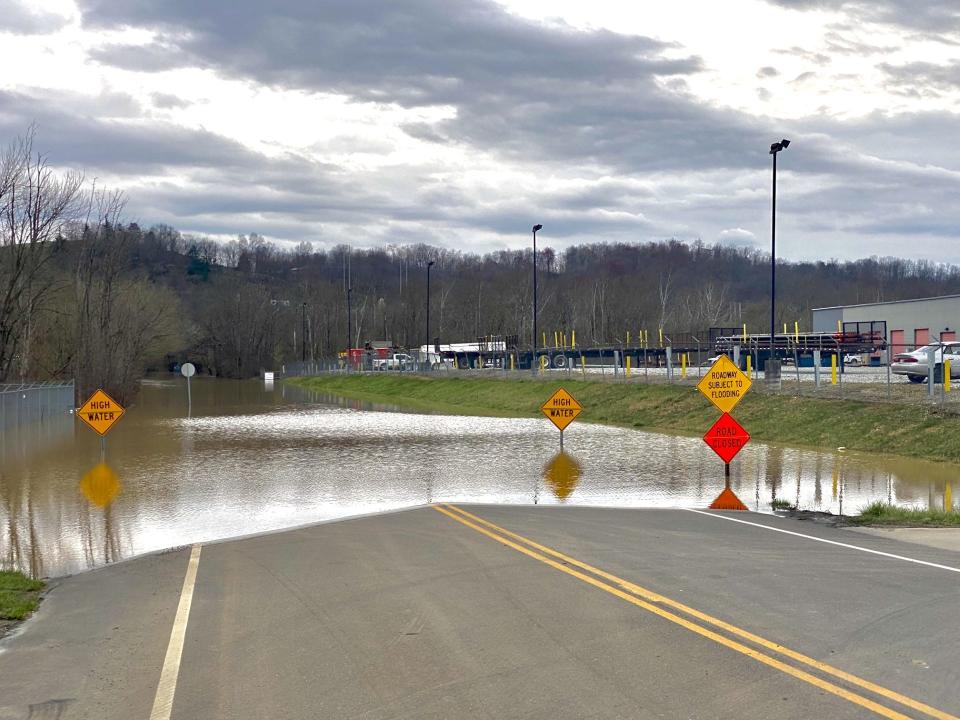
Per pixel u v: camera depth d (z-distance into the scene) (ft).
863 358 173.78
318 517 53.11
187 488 66.28
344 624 27.32
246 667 23.58
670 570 34.37
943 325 179.32
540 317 407.44
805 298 463.01
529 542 41.11
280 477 72.18
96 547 45.01
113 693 22.04
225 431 120.47
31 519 53.36
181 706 20.86
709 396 65.72
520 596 30.14
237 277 594.65
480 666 22.81
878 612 27.63
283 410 170.19
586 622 26.66
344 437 108.88
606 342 346.13
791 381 125.29
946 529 45.32
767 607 28.32
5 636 27.73
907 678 21.39
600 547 39.73
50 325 199.21
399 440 104.12
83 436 114.01
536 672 22.20
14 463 83.97
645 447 92.53
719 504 56.13
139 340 216.74
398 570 35.40
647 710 19.49
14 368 173.17
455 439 104.27
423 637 25.58
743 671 21.99
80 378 178.40
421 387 221.05
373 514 52.54
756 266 566.36
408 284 548.72
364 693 21.17
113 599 32.55
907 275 536.42
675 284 507.30
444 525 47.19
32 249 157.48
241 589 33.19
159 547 44.68
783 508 53.83
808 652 23.47
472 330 431.02
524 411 151.74
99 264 211.00
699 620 26.76
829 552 38.47
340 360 355.36
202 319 483.92
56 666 24.38
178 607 30.78
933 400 91.56
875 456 81.61
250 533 47.85
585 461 80.89
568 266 647.56
